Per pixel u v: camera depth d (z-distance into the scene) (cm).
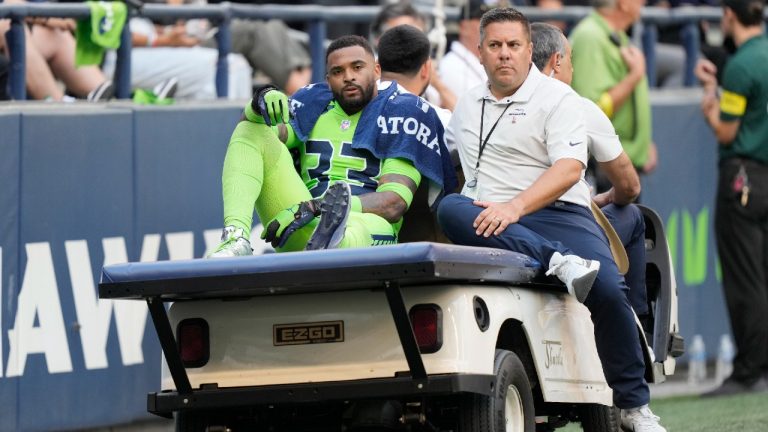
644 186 4319
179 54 3819
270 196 2336
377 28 3456
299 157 2489
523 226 2348
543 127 2377
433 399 2184
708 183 4509
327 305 2095
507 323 2231
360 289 2080
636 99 3828
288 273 1997
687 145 4444
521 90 2391
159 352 3309
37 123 3081
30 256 3069
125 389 3241
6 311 3020
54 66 3497
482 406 2084
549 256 2286
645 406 2464
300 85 4022
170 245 3350
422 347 2038
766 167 4006
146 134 3297
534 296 2281
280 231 2244
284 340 2111
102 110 3209
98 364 3186
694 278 4462
